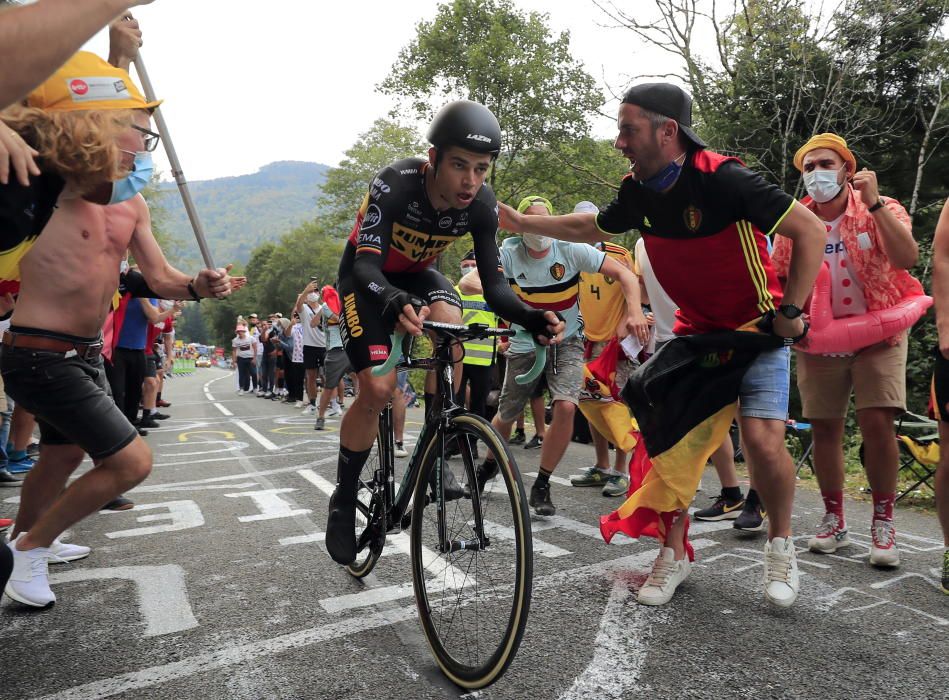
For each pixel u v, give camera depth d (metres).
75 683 2.08
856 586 3.02
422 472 2.42
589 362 4.81
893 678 2.15
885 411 3.26
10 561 1.89
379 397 2.55
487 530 2.06
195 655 2.27
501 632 1.98
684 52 12.28
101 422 2.52
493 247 2.63
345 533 2.79
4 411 4.92
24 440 5.20
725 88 11.96
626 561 3.35
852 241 3.22
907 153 10.80
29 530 2.86
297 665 2.20
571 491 5.06
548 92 21.98
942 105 10.25
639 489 2.93
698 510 4.47
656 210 2.63
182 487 5.03
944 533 3.01
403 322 2.05
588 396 4.76
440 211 2.54
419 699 2.00
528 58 22.05
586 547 3.59
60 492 3.01
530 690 2.05
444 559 2.24
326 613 2.63
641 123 2.48
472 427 2.15
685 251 2.65
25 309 2.46
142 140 2.26
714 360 2.75
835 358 3.45
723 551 3.55
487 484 2.09
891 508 3.30
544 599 2.82
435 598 2.26
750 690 2.06
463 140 2.27
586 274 4.75
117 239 2.70
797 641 2.42
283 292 80.69
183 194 2.76
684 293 2.79
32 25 1.12
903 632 2.51
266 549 3.49
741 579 3.11
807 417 3.58
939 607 2.77
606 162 22.44
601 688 2.06
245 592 2.86
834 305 3.31
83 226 2.55
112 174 2.09
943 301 2.97
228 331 94.56
